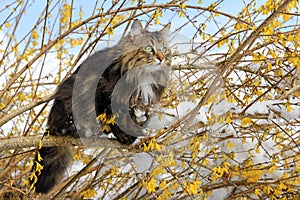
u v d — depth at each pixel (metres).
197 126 3.58
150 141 3.22
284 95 3.97
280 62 3.78
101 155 3.88
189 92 3.67
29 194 4.36
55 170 4.24
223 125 3.98
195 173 3.57
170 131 3.70
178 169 4.41
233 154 4.05
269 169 3.93
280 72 4.07
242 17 4.00
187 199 4.32
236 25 3.96
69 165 4.34
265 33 3.59
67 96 3.89
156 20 3.69
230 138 4.14
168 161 3.21
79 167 5.62
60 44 5.01
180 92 3.67
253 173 4.04
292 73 4.36
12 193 4.75
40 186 4.21
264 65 4.08
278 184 4.01
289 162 4.46
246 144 4.53
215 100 3.41
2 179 4.88
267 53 3.98
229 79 4.32
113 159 3.85
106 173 4.34
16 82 4.95
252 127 4.12
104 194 4.36
